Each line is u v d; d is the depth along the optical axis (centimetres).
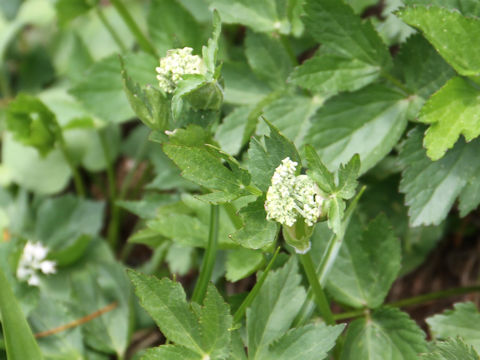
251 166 55
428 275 75
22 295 68
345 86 64
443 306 73
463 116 60
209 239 61
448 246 75
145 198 69
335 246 61
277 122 68
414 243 71
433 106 59
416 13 59
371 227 63
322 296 61
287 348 58
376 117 64
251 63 71
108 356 70
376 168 71
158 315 56
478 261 74
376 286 63
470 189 61
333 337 58
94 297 72
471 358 58
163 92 59
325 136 64
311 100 68
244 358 59
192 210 66
